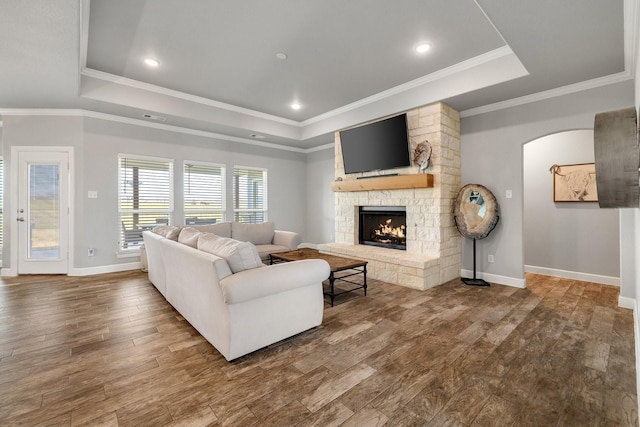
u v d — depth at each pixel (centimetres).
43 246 448
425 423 148
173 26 281
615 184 177
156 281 365
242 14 262
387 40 304
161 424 147
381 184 448
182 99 457
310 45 314
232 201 593
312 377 188
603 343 231
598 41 254
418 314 295
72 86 354
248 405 161
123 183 479
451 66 362
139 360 207
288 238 502
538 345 229
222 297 199
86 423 148
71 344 230
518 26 234
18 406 160
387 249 465
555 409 158
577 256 430
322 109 527
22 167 441
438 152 400
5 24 235
